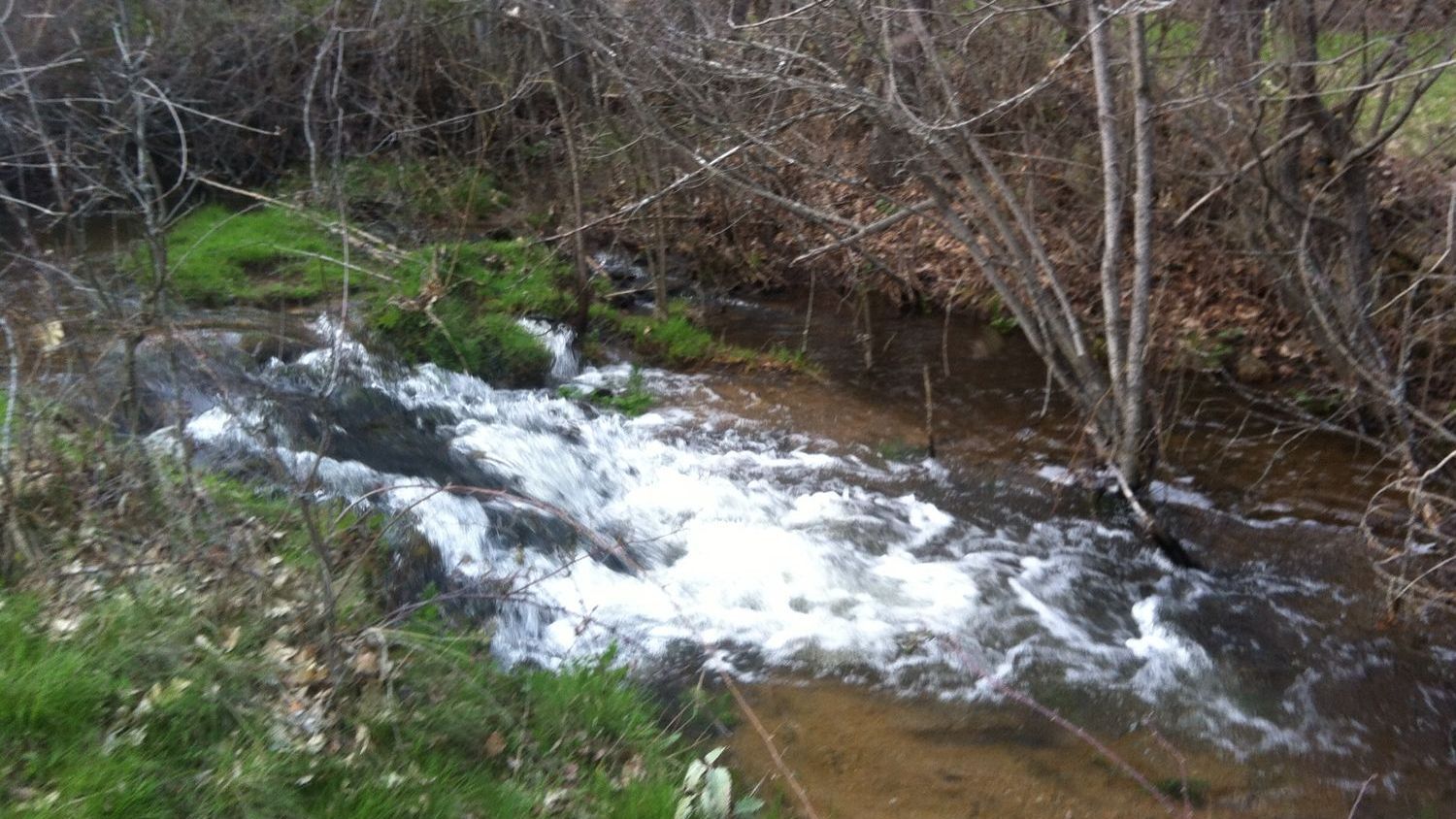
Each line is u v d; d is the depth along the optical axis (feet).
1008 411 32.12
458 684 15.47
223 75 42.63
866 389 33.83
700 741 17.22
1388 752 18.21
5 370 20.40
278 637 14.56
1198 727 18.62
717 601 21.62
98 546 15.43
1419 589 21.54
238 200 42.50
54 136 27.37
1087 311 36.99
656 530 24.27
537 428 28.99
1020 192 37.50
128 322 17.66
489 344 32.35
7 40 19.77
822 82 28.91
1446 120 33.19
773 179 38.81
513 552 22.16
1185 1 28.35
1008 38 33.42
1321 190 28.91
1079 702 19.17
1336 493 27.25
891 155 38.68
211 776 11.98
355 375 29.04
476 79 43.88
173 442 19.52
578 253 35.35
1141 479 25.54
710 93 31.78
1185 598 22.65
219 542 16.05
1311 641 21.22
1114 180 23.95
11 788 11.09
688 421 30.63
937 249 43.06
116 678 12.84
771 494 26.37
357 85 44.04
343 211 20.79
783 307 42.22
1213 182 33.45
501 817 13.17
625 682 18.52
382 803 12.48
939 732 18.06
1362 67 27.99
